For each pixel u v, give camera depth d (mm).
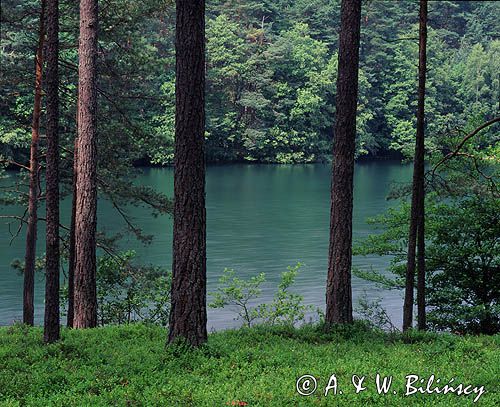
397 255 21953
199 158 13633
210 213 57812
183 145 13562
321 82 115062
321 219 54812
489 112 123250
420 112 17344
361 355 13836
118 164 24406
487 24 150500
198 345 13797
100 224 50219
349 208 16359
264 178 89250
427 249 20297
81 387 11625
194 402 10867
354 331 16328
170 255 39219
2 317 26375
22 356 13602
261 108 114375
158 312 22828
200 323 13875
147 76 25156
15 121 24672
